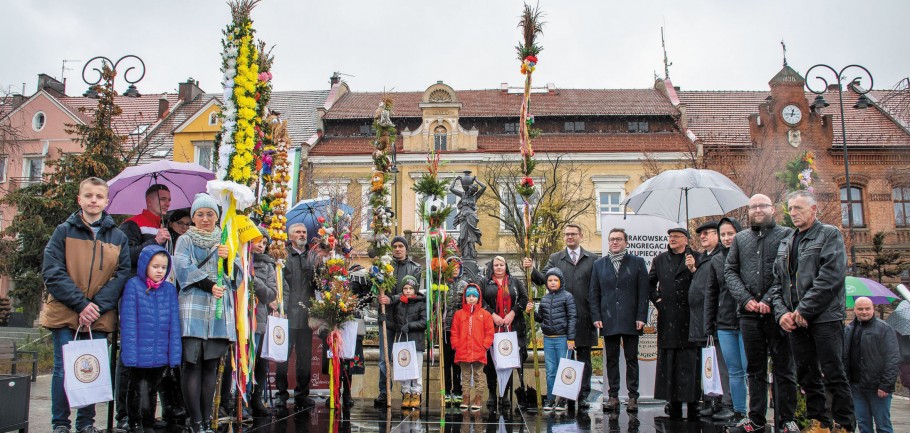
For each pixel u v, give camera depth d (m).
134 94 19.95
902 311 11.90
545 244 25.72
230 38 7.28
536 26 9.10
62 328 5.82
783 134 31.97
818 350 5.90
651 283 8.86
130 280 6.02
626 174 32.41
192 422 6.07
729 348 7.36
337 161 33.09
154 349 5.93
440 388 8.30
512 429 7.18
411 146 32.78
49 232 25.34
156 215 7.32
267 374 8.30
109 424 6.57
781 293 6.24
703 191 9.87
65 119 38.41
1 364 17.98
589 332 8.90
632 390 8.56
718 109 36.78
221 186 6.58
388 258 8.71
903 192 32.06
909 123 31.22
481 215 31.53
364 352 10.48
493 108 35.88
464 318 8.65
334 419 7.71
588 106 35.81
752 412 6.70
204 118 35.47
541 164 32.28
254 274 7.66
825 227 5.98
